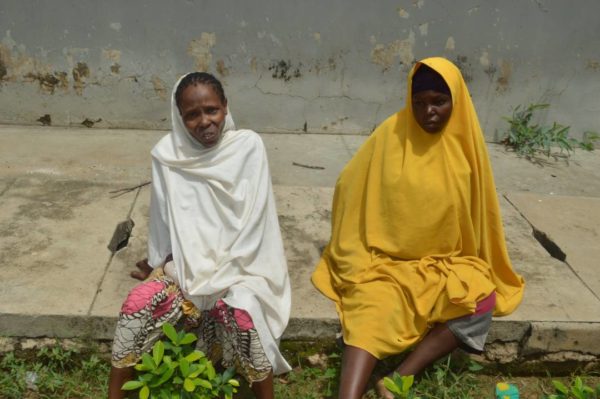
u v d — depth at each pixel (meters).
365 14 5.36
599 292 3.23
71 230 3.50
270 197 2.71
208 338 2.62
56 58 5.31
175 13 5.25
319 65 5.52
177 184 2.65
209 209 2.63
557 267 3.43
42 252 3.26
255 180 2.67
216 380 2.46
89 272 3.11
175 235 2.59
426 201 2.80
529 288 3.21
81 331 2.84
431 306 2.67
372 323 2.62
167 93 5.52
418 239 2.83
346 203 3.03
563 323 2.97
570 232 3.89
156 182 2.68
